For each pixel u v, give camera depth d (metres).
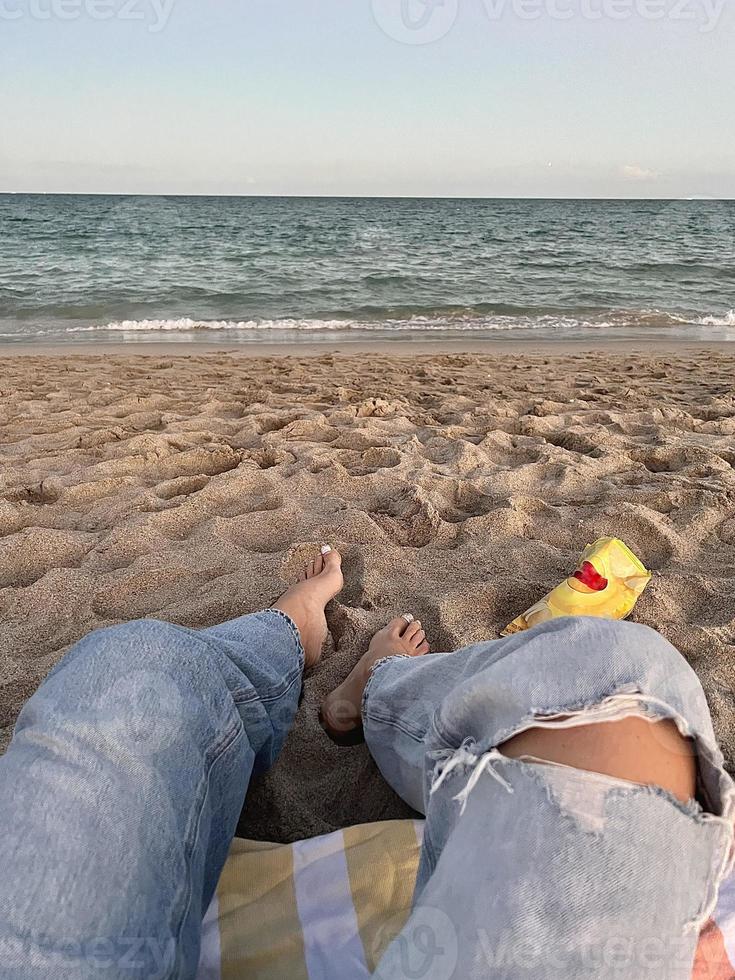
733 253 22.00
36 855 0.88
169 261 18.42
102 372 6.41
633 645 0.93
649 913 0.76
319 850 1.42
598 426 4.22
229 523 2.80
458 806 0.91
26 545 2.66
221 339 9.53
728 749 1.75
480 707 0.95
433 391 5.51
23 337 9.56
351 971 1.23
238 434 4.07
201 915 1.06
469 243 24.62
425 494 3.02
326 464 3.42
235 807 1.26
